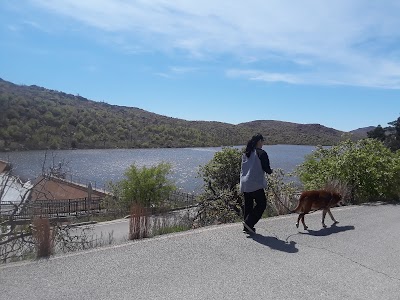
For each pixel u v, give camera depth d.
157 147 146.12
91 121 142.00
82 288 4.45
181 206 22.12
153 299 4.23
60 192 28.78
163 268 5.16
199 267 5.25
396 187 12.09
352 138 14.49
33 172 40.78
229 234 6.94
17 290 4.35
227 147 14.45
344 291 4.66
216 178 14.04
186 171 68.56
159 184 25.48
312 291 4.62
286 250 6.13
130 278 4.79
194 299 4.26
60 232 7.05
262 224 7.85
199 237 6.68
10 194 16.77
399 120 26.81
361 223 8.30
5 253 6.08
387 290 4.75
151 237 6.94
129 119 173.00
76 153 102.50
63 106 141.25
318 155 14.84
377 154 13.25
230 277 4.94
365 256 6.01
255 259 5.65
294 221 8.28
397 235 7.34
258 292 4.52
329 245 6.51
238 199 11.50
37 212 7.86
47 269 5.02
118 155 106.31
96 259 5.44
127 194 25.06
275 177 11.88
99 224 16.95
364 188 11.84
